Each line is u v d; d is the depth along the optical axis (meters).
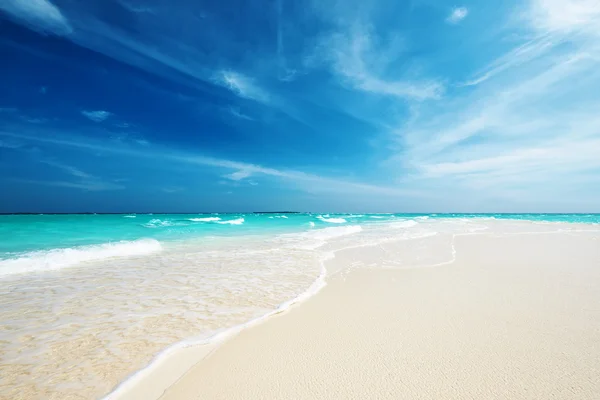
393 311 4.92
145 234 16.94
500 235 19.56
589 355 3.37
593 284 6.64
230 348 3.64
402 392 2.72
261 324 4.40
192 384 2.90
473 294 5.88
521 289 6.24
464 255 10.87
